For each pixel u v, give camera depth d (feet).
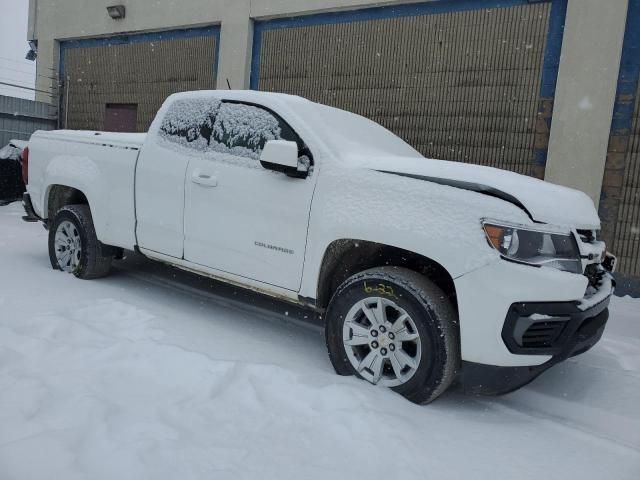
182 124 13.82
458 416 9.39
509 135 25.93
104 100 42.22
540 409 10.19
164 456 6.89
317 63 31.45
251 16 32.91
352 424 8.27
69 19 42.80
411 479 7.05
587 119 23.43
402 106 28.84
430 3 27.66
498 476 7.49
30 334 10.70
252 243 11.93
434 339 9.22
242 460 7.08
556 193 10.28
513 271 8.77
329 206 10.70
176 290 16.35
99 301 13.38
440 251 9.26
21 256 19.24
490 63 26.25
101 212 15.35
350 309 10.19
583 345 9.91
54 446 6.73
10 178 32.94
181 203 13.28
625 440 9.14
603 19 22.94
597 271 10.62
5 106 40.52
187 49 37.27
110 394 8.46
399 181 10.08
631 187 22.93
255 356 11.11
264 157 10.98
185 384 9.18
